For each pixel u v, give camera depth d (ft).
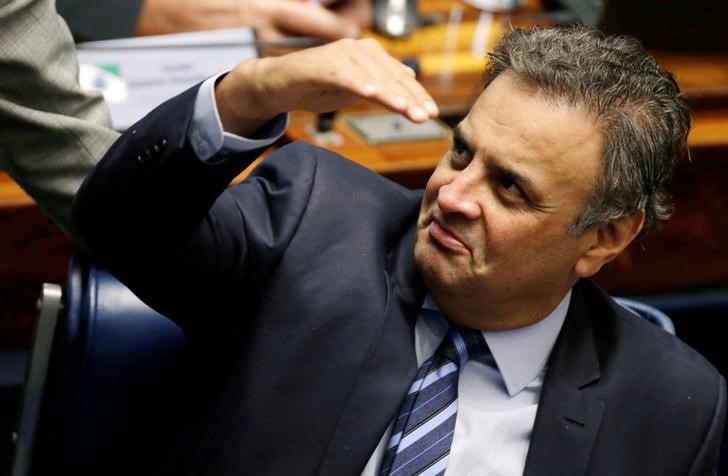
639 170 16.63
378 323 17.63
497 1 36.65
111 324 18.56
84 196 16.12
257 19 31.07
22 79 19.04
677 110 16.87
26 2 18.94
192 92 15.90
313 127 28.86
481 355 18.42
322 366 17.42
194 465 17.42
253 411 17.24
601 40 16.67
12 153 19.40
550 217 16.48
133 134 15.92
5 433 27.37
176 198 15.85
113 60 25.85
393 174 27.45
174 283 16.89
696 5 32.58
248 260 17.44
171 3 30.91
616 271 33.19
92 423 18.52
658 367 18.71
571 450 18.03
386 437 17.90
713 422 18.74
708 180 32.04
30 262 26.84
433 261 17.06
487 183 16.51
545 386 18.29
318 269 17.67
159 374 18.71
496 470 18.24
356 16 32.91
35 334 18.42
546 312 17.99
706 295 29.04
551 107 16.11
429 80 31.30
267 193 18.19
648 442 18.38
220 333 18.08
